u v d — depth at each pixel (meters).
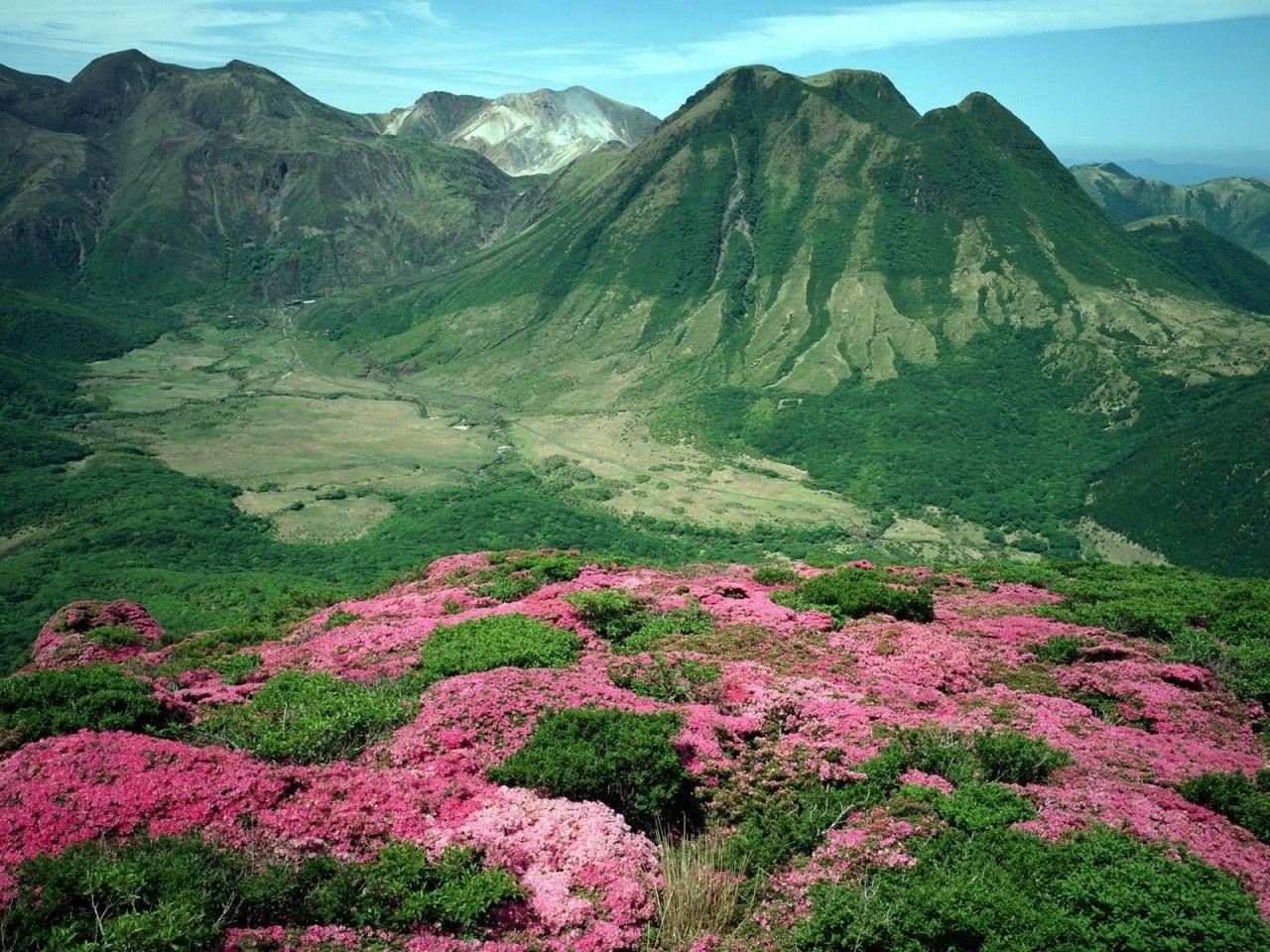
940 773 20.58
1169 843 16.86
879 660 28.61
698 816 19.34
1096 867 15.83
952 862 16.47
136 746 18.25
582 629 30.66
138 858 13.62
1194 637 32.97
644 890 15.38
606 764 18.34
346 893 13.94
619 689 23.73
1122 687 27.97
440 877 14.56
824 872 16.47
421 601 38.38
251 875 13.73
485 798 17.59
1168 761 22.06
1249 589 41.12
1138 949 13.88
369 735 21.34
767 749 21.23
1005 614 38.66
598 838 16.33
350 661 28.86
